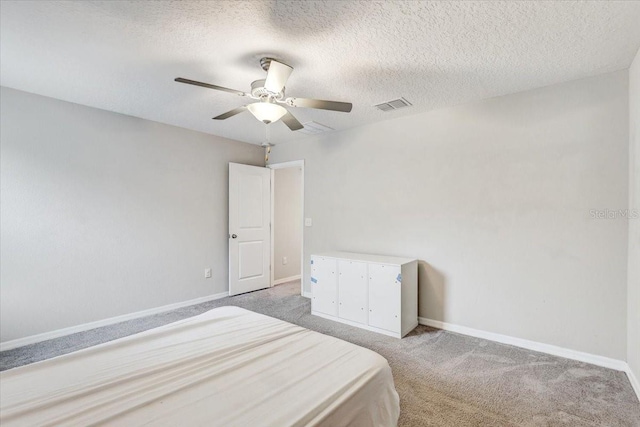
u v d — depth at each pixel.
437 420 1.79
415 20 1.78
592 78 2.46
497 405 1.93
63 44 2.03
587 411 1.87
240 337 1.66
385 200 3.65
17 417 1.01
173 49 2.10
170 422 1.00
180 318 3.54
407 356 2.59
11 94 2.75
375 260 3.24
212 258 4.32
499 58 2.20
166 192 3.82
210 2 1.63
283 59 2.23
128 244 3.49
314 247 4.39
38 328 2.88
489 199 2.93
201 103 3.11
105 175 3.31
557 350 2.59
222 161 4.44
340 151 4.08
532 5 1.64
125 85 2.68
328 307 3.54
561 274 2.58
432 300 3.29
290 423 0.99
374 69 2.38
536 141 2.69
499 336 2.88
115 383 1.22
